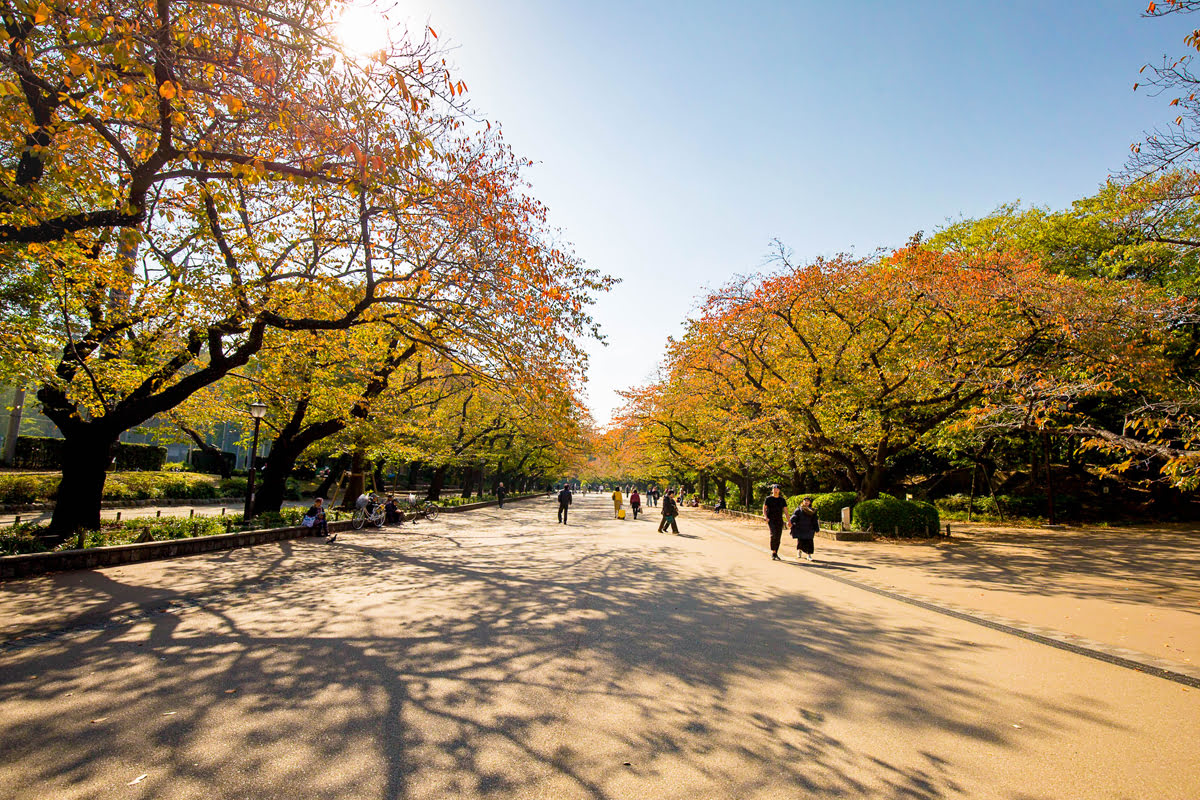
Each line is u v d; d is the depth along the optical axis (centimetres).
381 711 442
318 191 888
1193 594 1010
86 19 585
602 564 1348
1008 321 1620
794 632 732
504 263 1181
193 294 1096
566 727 423
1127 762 388
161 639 634
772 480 3812
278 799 316
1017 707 484
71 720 417
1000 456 2906
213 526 1451
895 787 348
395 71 679
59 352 1267
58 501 1241
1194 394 1030
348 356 1670
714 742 404
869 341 1969
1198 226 1241
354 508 2520
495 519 3030
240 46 741
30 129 717
